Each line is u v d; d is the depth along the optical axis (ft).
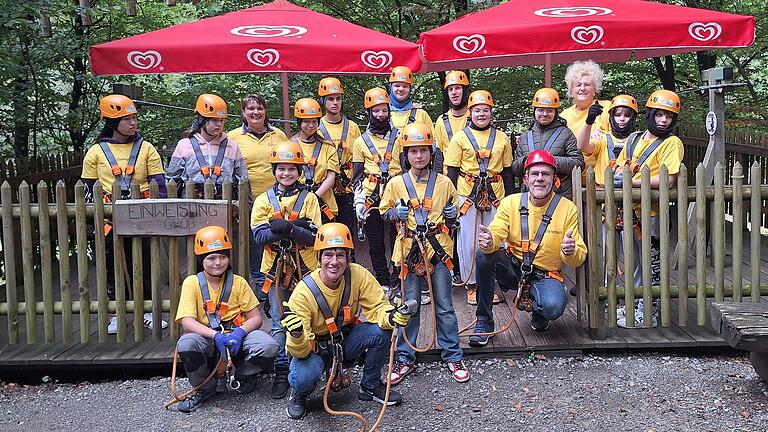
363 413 14.82
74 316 19.98
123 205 16.83
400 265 16.07
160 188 18.10
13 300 17.66
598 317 17.39
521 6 23.70
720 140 22.38
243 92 36.27
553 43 21.34
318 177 19.51
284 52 21.39
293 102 36.14
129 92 22.70
